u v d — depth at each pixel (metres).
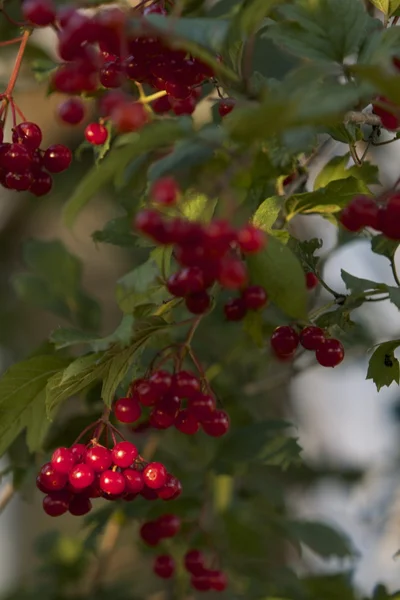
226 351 1.17
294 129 0.84
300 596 1.16
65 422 1.05
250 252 0.84
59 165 0.95
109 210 1.38
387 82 0.82
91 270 1.44
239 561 1.18
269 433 1.08
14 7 1.14
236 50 0.87
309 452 1.47
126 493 0.92
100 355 0.91
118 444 0.92
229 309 0.92
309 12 0.88
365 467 1.36
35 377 0.97
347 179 0.94
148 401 0.91
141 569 1.26
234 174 0.88
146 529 1.08
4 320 1.39
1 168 0.93
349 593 1.17
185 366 1.13
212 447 1.16
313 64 0.84
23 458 1.09
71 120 0.92
